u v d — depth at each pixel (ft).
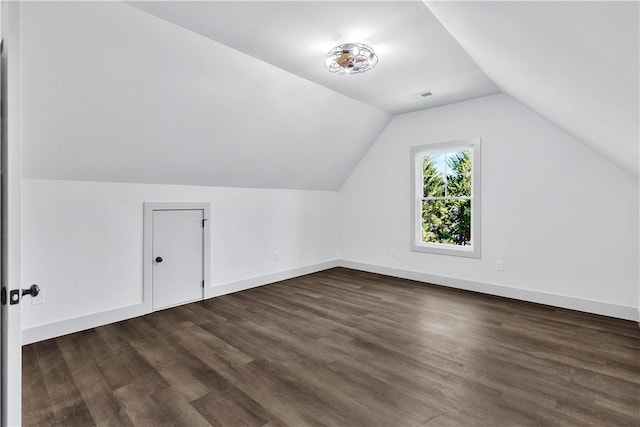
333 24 7.26
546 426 5.15
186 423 5.31
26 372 6.88
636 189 9.61
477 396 5.97
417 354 7.66
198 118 9.52
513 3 3.38
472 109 12.76
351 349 7.96
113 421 5.36
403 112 14.55
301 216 16.05
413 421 5.32
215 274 12.59
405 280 14.93
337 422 5.32
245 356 7.62
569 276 10.82
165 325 9.61
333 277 15.58
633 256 9.71
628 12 2.15
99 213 9.59
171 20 6.99
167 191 11.14
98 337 8.73
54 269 8.77
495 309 10.83
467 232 14.87
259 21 7.11
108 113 8.05
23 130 7.39
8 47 3.26
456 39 7.68
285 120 11.46
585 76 4.22
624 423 5.19
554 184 11.01
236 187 13.28
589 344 8.09
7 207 3.28
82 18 6.26
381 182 15.93
